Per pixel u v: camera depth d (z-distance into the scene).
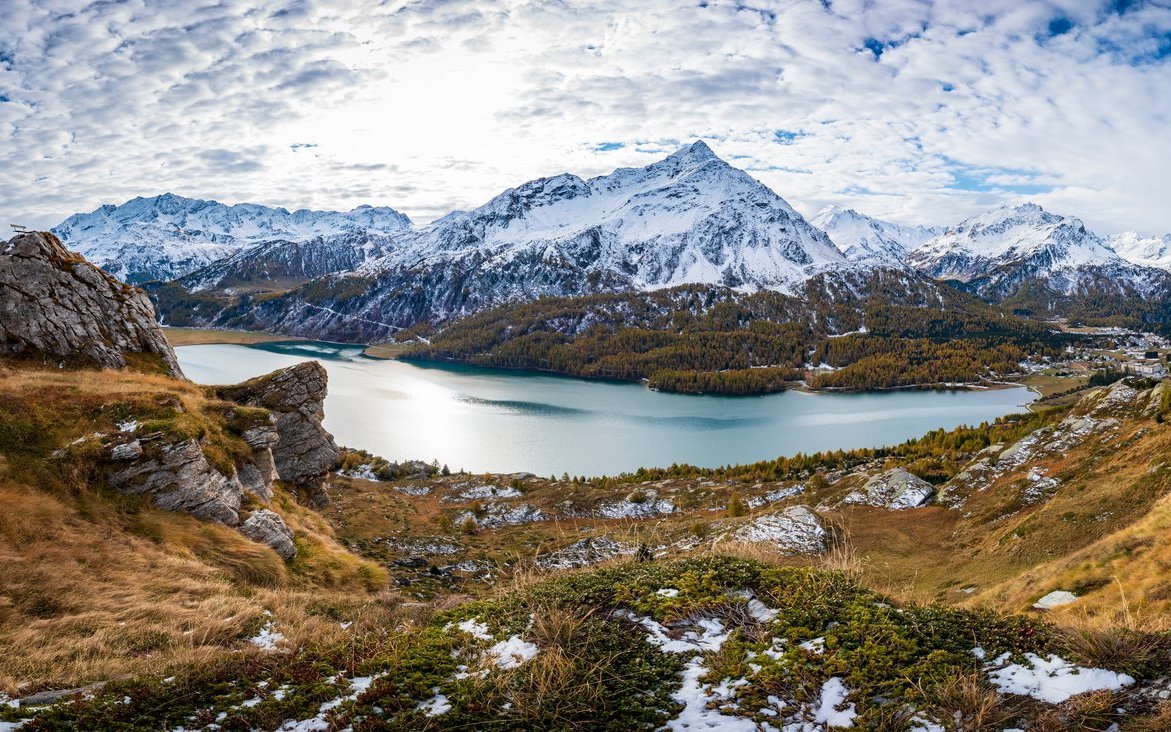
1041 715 6.15
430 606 14.40
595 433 192.00
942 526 56.62
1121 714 5.96
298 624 14.85
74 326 39.69
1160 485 39.78
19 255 39.66
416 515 82.81
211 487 28.42
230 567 24.69
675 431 198.25
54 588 17.14
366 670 8.44
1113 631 7.24
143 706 8.01
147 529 24.08
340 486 95.00
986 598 31.95
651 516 85.44
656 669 7.72
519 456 163.25
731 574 10.26
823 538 47.91
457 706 7.18
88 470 24.91
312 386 45.94
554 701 7.10
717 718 6.69
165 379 39.41
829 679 7.22
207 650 12.12
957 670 7.03
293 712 7.58
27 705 8.59
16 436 24.62
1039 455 61.66
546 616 9.09
